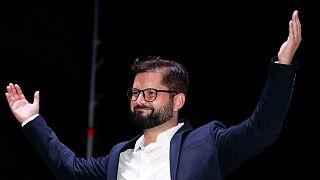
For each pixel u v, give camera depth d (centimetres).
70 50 860
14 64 814
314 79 960
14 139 789
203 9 1009
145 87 404
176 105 413
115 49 990
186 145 393
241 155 375
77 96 862
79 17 876
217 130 395
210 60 1008
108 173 414
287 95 355
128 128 967
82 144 859
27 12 833
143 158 400
